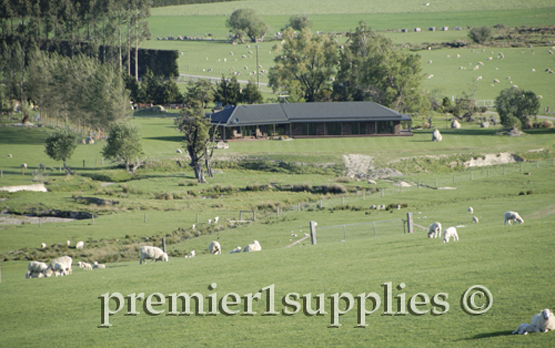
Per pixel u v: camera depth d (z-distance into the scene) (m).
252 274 39.22
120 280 40.62
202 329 29.17
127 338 28.61
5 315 33.62
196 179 137.38
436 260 37.84
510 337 23.41
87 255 72.75
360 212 95.06
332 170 145.12
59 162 151.00
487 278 31.92
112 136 141.62
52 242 80.62
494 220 71.69
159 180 135.62
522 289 29.23
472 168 144.00
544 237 41.50
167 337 28.36
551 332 23.34
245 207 110.50
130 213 102.94
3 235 84.50
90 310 33.78
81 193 119.31
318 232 76.12
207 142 139.00
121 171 142.38
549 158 148.00
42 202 108.69
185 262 46.94
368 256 42.03
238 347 26.12
